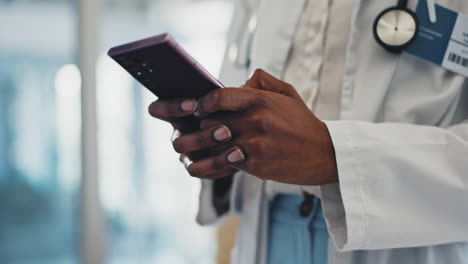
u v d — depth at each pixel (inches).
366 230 25.3
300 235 31.0
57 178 106.4
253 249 33.0
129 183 112.9
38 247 106.4
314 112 31.0
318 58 31.2
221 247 82.3
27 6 102.5
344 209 25.6
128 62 21.6
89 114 106.7
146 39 20.5
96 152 107.3
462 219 25.5
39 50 104.0
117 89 110.5
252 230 33.3
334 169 25.4
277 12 33.5
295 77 32.4
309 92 31.3
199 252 117.5
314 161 24.7
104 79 109.2
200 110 23.7
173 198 115.9
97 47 107.2
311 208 30.5
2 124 102.7
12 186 104.0
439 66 28.3
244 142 23.5
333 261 29.1
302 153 24.2
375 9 29.7
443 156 25.7
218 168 24.2
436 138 26.1
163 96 24.9
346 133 25.5
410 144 25.8
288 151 23.8
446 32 28.1
